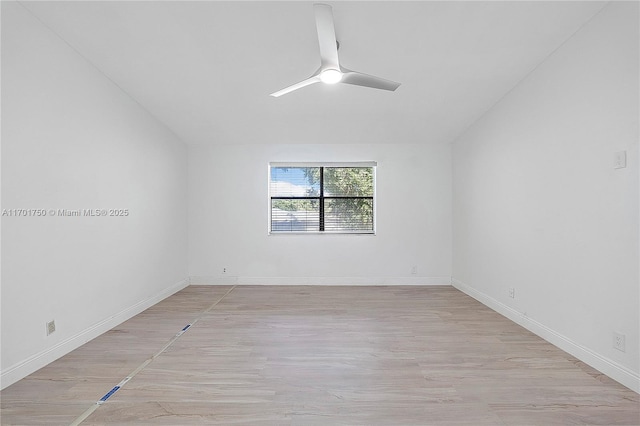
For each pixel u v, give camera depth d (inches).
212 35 109.3
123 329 133.3
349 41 111.7
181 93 148.6
